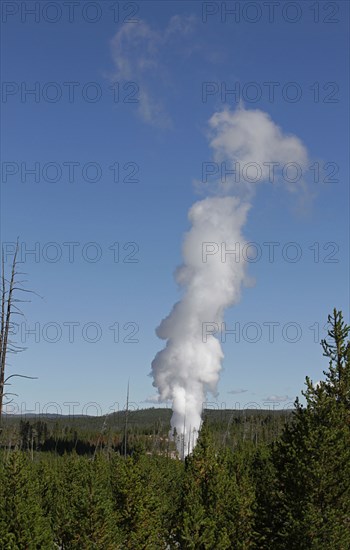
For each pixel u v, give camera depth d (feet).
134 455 186.80
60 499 145.38
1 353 94.58
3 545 90.58
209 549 107.86
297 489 91.35
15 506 94.12
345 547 85.35
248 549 106.63
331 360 105.70
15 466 98.37
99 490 115.03
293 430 97.96
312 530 86.07
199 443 138.10
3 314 94.79
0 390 94.53
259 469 167.43
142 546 125.18
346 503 88.99
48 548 94.68
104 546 109.81
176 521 120.47
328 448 91.30
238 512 109.91
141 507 128.98
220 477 124.77
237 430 449.48
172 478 201.26
